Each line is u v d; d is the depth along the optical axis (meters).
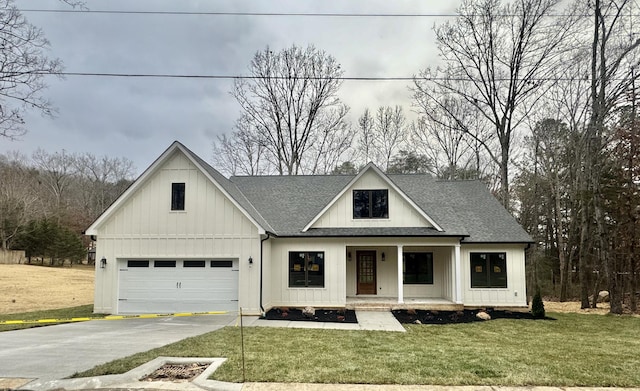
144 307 15.73
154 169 16.09
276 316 15.14
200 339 10.07
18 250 45.59
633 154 18.03
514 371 7.50
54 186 61.06
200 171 16.02
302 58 33.44
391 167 36.34
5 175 50.69
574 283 29.56
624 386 6.77
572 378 7.12
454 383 6.73
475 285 17.80
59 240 46.53
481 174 34.88
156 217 15.98
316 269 17.50
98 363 7.69
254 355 8.40
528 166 32.66
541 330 12.98
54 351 8.76
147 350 8.82
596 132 18.83
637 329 13.31
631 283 18.58
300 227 18.16
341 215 18.20
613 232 19.61
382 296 19.34
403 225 18.00
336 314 15.81
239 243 15.70
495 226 18.73
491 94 27.12
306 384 6.60
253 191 21.17
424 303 17.12
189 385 6.47
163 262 15.91
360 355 8.65
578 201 27.08
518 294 17.61
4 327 12.29
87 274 38.19
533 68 25.09
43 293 24.72
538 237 33.75
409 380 6.83
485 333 12.27
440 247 19.52
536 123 28.53
